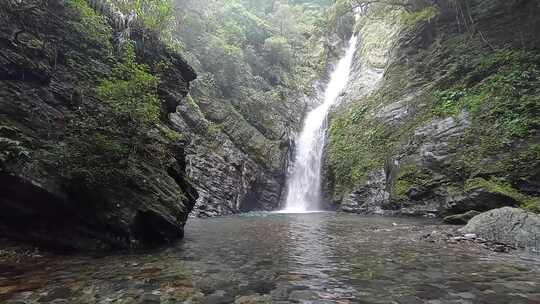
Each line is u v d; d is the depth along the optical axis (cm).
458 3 2248
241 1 4834
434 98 2091
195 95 2605
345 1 2758
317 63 4206
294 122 3344
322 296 468
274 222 1573
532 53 1753
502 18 1994
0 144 651
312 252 796
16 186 669
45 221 740
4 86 719
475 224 984
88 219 769
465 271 600
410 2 2622
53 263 643
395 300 450
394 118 2338
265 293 482
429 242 918
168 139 1127
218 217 1941
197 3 3212
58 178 713
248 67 3325
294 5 5531
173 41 2197
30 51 773
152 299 450
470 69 1991
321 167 2820
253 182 2569
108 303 432
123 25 1089
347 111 2994
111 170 761
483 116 1711
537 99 1546
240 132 2677
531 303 432
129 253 759
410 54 2609
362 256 745
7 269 591
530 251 773
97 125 768
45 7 830
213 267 639
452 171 1697
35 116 746
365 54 3591
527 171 1412
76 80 858
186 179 1168
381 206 2044
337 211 2364
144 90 916
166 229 909
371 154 2366
